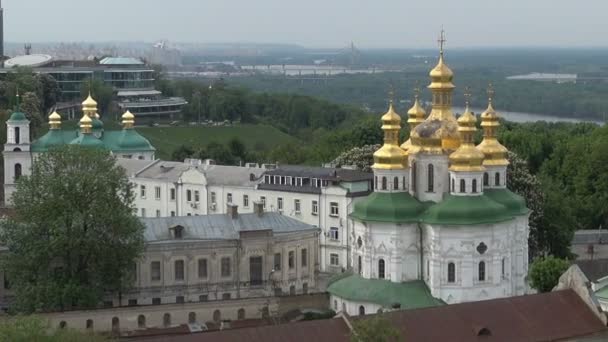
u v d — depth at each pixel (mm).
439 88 171625
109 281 167500
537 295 140375
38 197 166500
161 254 176500
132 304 174500
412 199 167875
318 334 124375
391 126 169000
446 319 132625
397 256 165375
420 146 169000
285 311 170375
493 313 135625
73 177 166500
